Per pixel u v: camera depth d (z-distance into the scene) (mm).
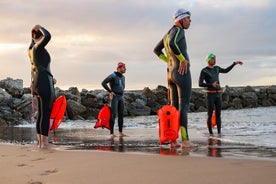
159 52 6699
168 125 5996
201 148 5809
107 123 9320
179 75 6090
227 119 14773
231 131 9242
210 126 8797
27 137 8797
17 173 3846
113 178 3457
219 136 8070
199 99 26109
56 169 3986
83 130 11188
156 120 16375
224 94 27047
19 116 17031
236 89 29562
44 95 6152
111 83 9422
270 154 4977
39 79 6184
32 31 6375
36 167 4137
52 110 6441
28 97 19938
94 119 19750
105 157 4625
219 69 9203
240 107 26906
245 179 3197
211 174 3430
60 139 8188
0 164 4391
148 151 5480
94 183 3311
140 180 3332
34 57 6262
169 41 6090
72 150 5555
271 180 3139
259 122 12469
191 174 3465
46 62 6297
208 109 8812
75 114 19500
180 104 6145
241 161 4043
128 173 3633
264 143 6531
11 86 21219
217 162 4016
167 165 3957
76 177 3559
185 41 6191
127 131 10227
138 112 22875
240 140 7105
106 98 22484
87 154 4926
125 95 23953
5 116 16703
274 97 29953
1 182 3490
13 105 18094
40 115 6191
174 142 6152
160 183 3207
